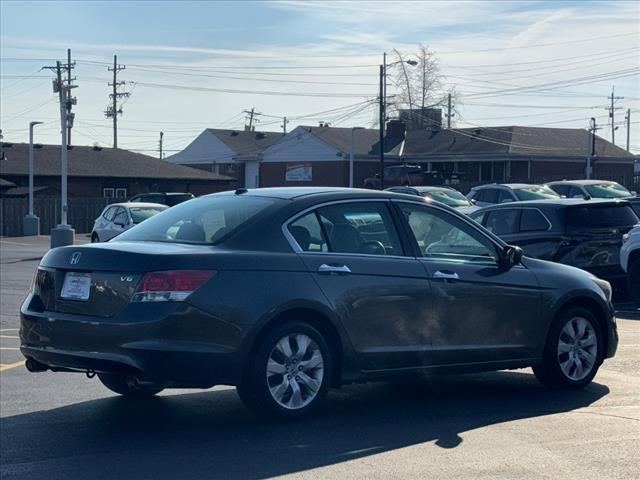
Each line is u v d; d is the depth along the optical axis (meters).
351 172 58.03
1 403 8.22
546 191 25.38
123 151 63.66
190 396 8.52
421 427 7.25
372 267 7.48
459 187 46.78
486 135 59.69
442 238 8.09
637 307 14.65
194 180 61.59
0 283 19.98
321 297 7.16
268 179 68.19
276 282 6.97
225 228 7.23
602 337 8.87
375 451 6.55
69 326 6.85
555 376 8.55
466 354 7.98
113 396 8.52
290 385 7.12
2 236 47.91
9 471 6.12
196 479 5.93
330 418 7.55
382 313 7.49
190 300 6.61
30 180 47.69
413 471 6.06
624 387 8.80
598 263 14.49
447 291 7.84
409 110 78.69
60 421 7.53
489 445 6.71
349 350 7.35
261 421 7.42
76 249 7.08
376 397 8.44
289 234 7.26
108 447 6.72
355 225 7.63
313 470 6.09
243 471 6.09
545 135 60.00
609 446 6.68
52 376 9.55
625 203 15.13
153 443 6.81
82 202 52.19
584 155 56.62
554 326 8.52
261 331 6.91
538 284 8.39
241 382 6.86
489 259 8.29
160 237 7.50
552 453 6.50
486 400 8.28
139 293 6.62
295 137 66.12
